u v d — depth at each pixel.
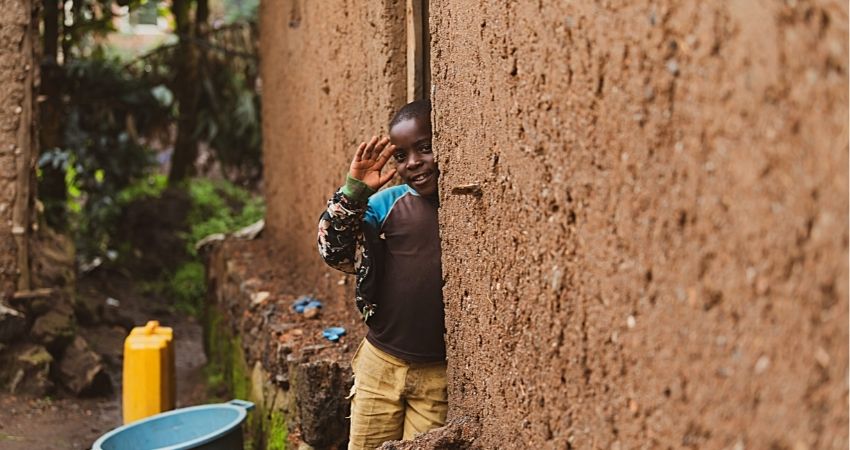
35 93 7.39
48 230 9.23
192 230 12.36
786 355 1.60
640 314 2.06
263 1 8.94
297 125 6.96
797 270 1.58
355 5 5.00
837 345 1.50
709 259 1.81
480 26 3.02
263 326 5.57
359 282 3.58
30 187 7.42
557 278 2.49
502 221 2.89
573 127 2.37
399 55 4.44
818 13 1.52
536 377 2.66
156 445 4.93
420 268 3.57
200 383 8.38
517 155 2.75
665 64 1.94
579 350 2.37
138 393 5.86
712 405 1.80
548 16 2.50
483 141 3.03
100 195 11.67
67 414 6.84
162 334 6.09
